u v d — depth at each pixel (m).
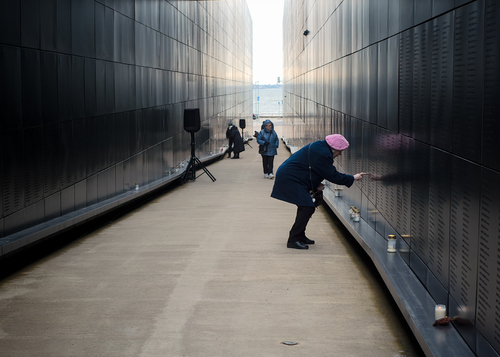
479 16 2.88
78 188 7.76
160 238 7.34
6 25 5.68
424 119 4.10
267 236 7.44
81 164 7.88
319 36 12.94
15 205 5.89
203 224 8.35
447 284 3.52
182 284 5.26
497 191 2.61
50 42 6.79
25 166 6.12
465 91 3.12
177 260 6.16
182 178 13.90
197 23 18.41
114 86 9.41
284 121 37.06
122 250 6.65
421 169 4.20
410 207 4.58
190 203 10.63
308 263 6.03
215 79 23.27
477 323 2.91
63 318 4.36
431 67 3.89
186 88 16.36
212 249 6.68
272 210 9.68
